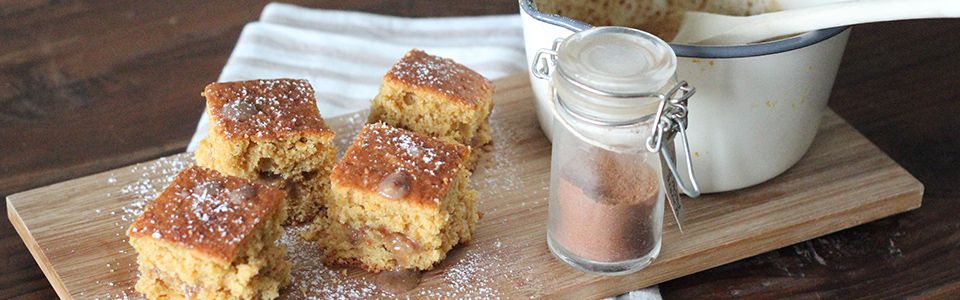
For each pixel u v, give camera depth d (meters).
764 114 0.63
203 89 0.80
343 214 0.61
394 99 0.68
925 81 0.78
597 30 0.57
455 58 0.82
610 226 0.60
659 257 0.63
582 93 0.55
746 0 0.73
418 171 0.61
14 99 0.78
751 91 0.62
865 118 0.75
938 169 0.71
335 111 0.78
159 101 0.79
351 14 0.87
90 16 0.87
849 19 0.59
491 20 0.86
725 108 0.62
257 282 0.60
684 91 0.57
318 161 0.65
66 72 0.81
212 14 0.87
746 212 0.65
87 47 0.83
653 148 0.56
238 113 0.64
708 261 0.64
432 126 0.69
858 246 0.66
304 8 0.87
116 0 0.88
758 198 0.66
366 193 0.60
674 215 0.64
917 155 0.72
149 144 0.75
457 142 0.68
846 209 0.65
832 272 0.64
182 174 0.61
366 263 0.62
